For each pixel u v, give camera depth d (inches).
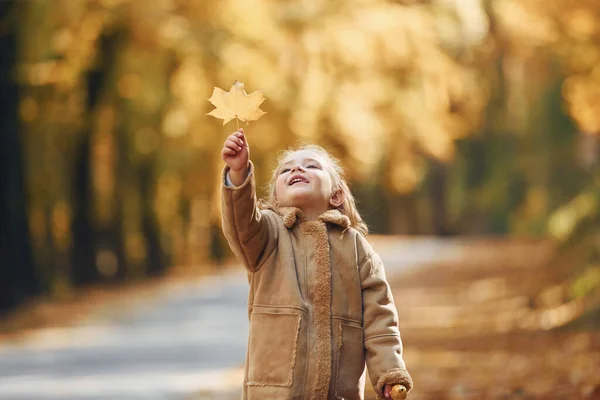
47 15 909.2
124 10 904.3
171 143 1211.9
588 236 775.1
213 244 1609.3
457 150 2274.9
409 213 2773.1
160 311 902.4
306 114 935.0
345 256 215.3
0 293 967.0
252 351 211.9
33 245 1017.5
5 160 991.6
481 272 1258.0
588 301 620.7
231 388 461.4
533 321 647.1
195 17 912.3
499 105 1581.0
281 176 220.2
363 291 216.7
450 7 893.8
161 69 969.5
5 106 985.5
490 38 899.4
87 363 572.1
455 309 837.2
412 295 1006.4
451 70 957.2
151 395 447.2
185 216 1507.1
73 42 923.4
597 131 907.4
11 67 949.8
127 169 1306.6
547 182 1558.8
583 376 426.3
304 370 208.2
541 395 399.5
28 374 532.1
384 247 2047.2
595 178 896.9
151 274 1433.3
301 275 212.7
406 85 962.1
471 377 462.0
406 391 210.1
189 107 1032.2
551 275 823.1
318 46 899.4
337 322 211.8
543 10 813.2
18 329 804.6
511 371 468.8
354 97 947.3
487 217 2790.4
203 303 971.9
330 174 222.5
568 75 886.4
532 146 1584.6
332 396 209.3
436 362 524.1
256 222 209.8
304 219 217.3
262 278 212.8
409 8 912.9
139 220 1390.3
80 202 1234.6
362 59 908.0
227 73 898.7
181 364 556.7
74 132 1161.4
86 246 1250.0
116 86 1026.7
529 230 2023.9
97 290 1195.3
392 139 1080.8
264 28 902.4
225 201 207.2
